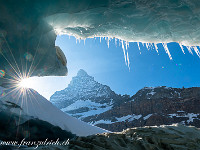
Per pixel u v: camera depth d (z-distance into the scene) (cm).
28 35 578
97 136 503
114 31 779
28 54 620
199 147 468
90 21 693
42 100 1009
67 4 560
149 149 434
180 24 678
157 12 632
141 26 704
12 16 518
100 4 601
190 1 571
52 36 669
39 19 570
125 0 585
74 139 502
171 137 511
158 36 766
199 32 719
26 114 802
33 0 518
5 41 554
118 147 436
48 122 855
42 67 712
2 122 701
